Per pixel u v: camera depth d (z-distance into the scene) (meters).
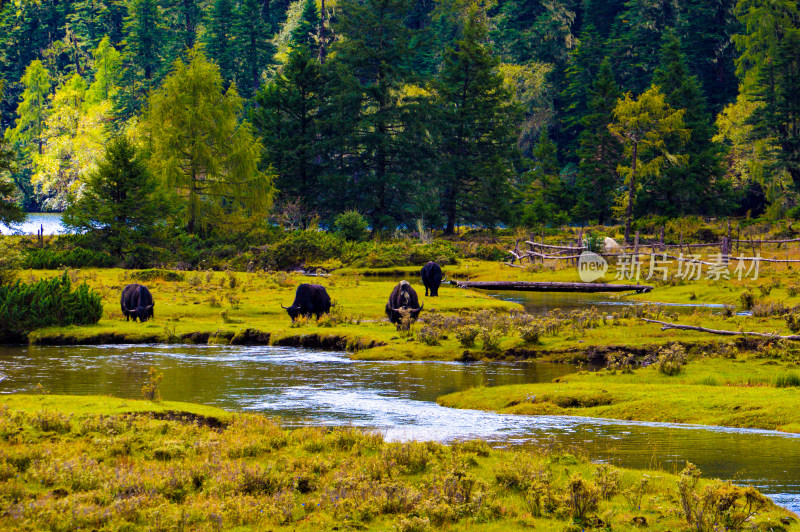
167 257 55.41
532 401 18.66
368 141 87.06
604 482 11.34
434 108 88.81
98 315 31.62
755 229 71.75
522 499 11.23
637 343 25.55
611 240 62.38
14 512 9.46
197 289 41.56
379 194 88.06
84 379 21.39
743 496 10.80
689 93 92.75
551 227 89.62
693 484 10.87
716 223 82.19
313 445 13.70
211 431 14.78
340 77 87.62
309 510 10.49
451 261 63.88
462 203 92.62
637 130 68.56
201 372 22.89
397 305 31.69
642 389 19.44
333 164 89.50
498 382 21.58
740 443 14.89
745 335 26.30
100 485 10.80
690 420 17.03
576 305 40.47
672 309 36.72
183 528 9.47
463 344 26.56
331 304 36.66
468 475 11.85
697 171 90.56
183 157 68.25
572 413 18.06
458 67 91.75
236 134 71.25
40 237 60.06
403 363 24.70
